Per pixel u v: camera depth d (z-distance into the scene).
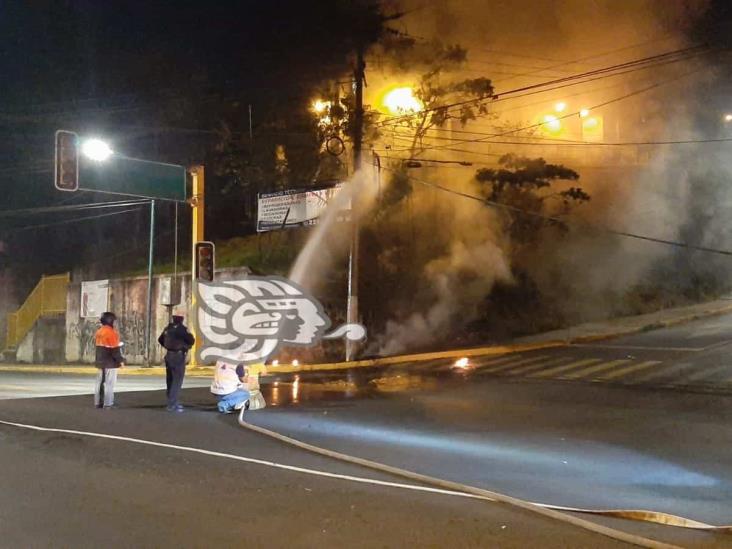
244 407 14.26
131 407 14.97
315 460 9.98
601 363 22.27
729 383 18.34
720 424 13.30
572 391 17.72
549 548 6.49
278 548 6.42
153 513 7.45
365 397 16.80
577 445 11.37
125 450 10.49
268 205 30.58
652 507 8.00
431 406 15.37
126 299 31.64
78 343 34.00
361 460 9.84
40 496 8.06
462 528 7.04
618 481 9.15
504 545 6.56
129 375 26.39
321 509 7.64
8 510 7.53
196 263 25.02
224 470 9.33
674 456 10.63
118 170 22.34
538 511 7.53
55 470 9.27
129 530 6.89
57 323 35.38
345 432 12.22
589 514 7.63
